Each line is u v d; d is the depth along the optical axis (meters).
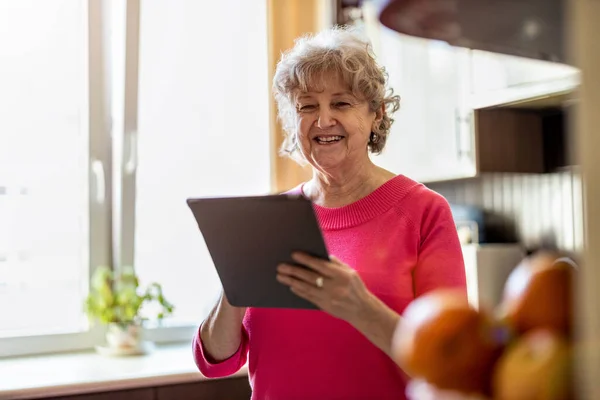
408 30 0.79
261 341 1.45
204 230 1.13
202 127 2.97
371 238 1.46
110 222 2.86
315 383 1.38
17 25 2.65
